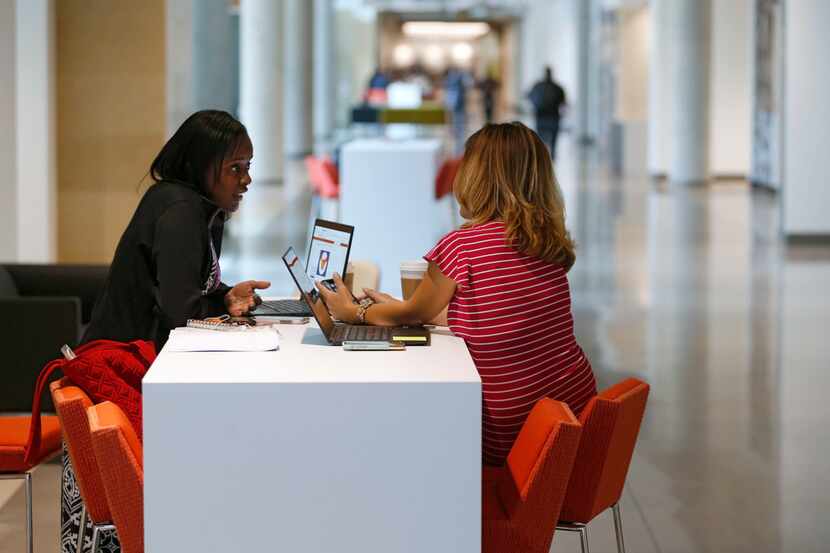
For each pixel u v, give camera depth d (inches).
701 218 706.2
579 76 1526.8
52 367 144.9
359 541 119.8
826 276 499.8
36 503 219.6
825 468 246.1
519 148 151.5
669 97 995.3
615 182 954.7
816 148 594.9
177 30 356.8
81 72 342.3
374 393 118.0
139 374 143.5
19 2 321.4
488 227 150.6
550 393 150.3
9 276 278.5
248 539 119.1
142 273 160.2
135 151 345.1
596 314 417.1
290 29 1107.9
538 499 128.7
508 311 147.6
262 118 869.8
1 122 319.3
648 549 200.2
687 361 345.4
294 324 157.6
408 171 452.8
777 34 812.0
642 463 249.1
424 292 149.3
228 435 117.7
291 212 687.7
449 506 119.6
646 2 1163.9
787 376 327.6
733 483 235.9
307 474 118.6
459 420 118.6
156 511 118.2
